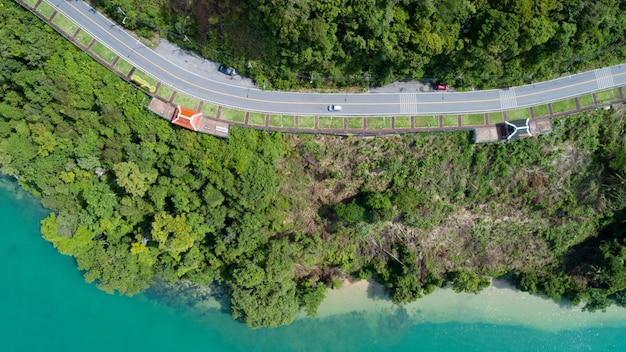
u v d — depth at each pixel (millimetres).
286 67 78438
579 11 71562
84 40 79312
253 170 81000
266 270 87062
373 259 93812
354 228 89625
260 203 83750
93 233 88688
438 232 91125
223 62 80438
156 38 80375
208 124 81562
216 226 86062
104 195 83750
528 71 80562
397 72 79750
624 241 88250
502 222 90125
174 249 84938
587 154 84438
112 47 80000
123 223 88625
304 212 90312
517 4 69062
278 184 84750
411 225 89938
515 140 82938
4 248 95375
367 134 82875
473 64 77312
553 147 83750
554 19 72938
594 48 78000
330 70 78562
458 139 83750
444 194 86938
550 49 76438
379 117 82875
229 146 81875
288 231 91938
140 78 80375
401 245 92125
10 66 75688
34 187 89688
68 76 78562
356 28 70938
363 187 86688
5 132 80375
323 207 89438
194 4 74938
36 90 76188
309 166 85312
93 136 82000
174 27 77875
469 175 85375
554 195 86875
